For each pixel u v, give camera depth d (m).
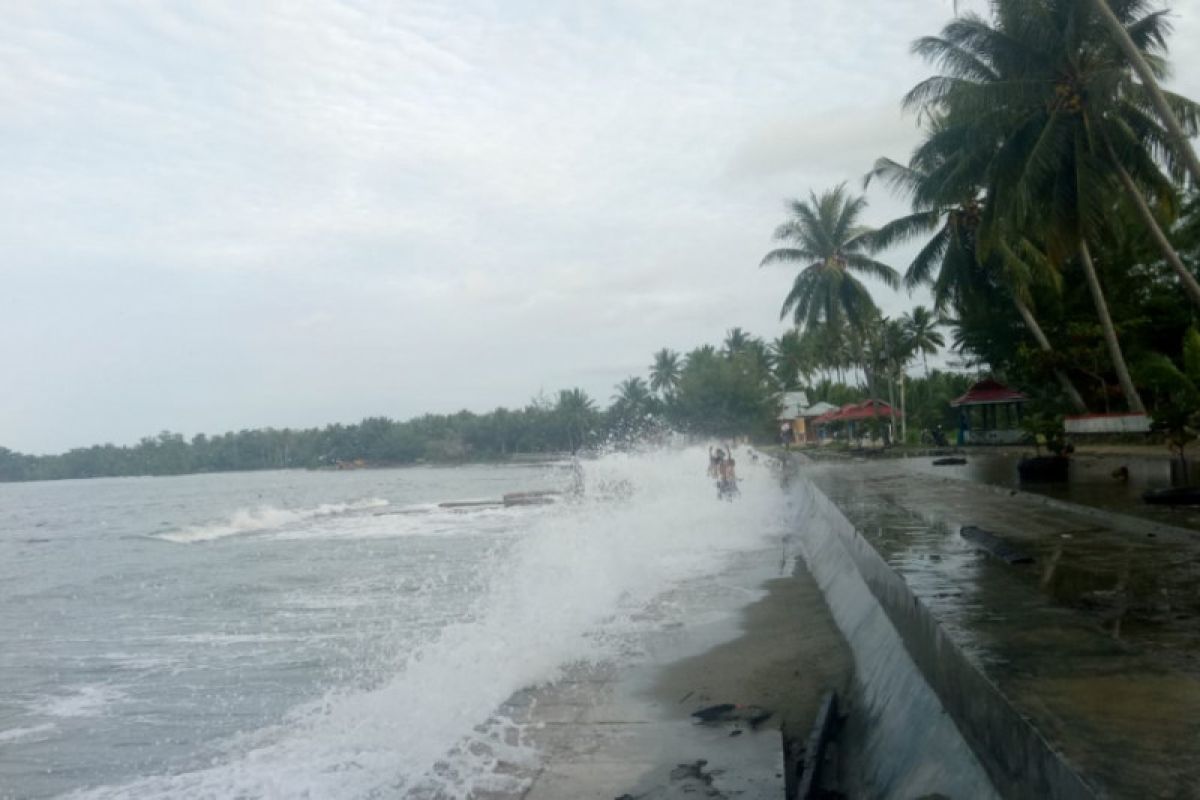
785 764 5.77
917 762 4.80
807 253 45.97
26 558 24.27
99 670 10.27
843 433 67.19
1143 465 17.67
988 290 32.22
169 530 33.03
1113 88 19.41
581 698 7.39
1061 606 5.60
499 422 127.81
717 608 10.70
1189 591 6.33
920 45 24.33
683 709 7.02
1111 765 2.97
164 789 6.43
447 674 8.46
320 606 13.90
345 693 8.62
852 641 8.26
